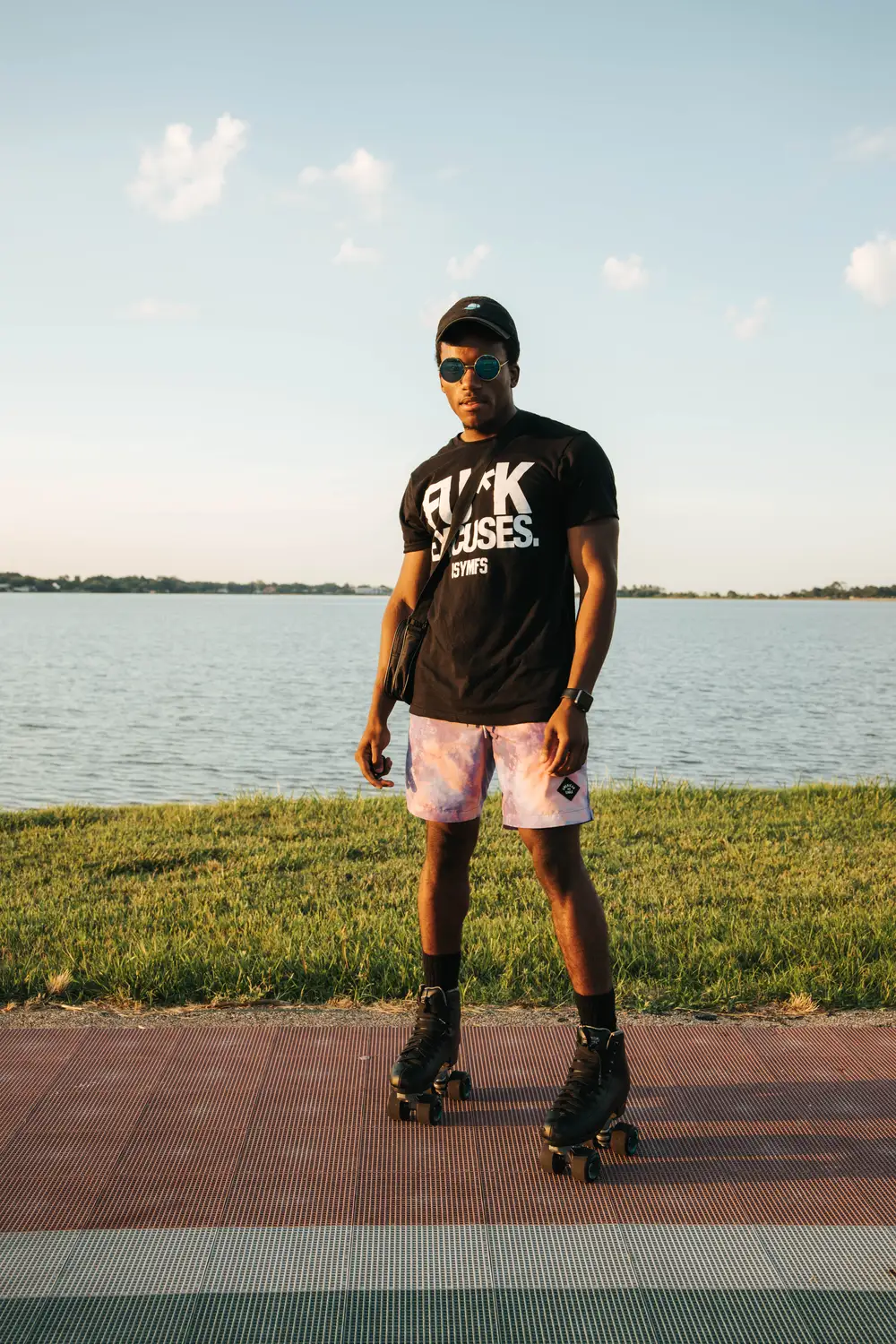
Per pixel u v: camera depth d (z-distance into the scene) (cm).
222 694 4156
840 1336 188
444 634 279
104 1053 323
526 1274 206
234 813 834
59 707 3516
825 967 401
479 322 273
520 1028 349
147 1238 218
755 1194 238
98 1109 282
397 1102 274
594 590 265
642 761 2116
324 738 2609
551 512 270
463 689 274
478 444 280
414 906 520
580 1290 201
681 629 17025
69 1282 202
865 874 589
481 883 555
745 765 2039
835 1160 254
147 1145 261
